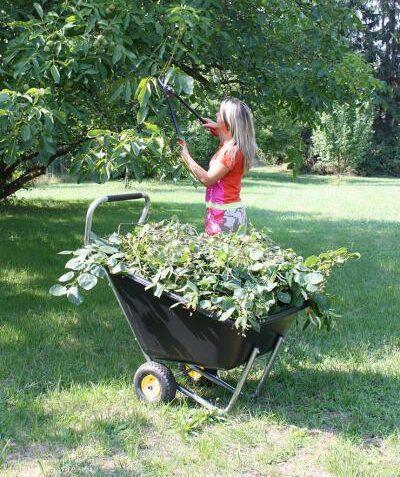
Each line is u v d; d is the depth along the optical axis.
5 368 4.48
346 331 5.70
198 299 3.56
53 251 9.45
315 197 22.25
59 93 5.60
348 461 3.32
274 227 13.31
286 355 5.00
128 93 5.13
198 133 6.68
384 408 4.02
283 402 4.14
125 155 4.60
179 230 4.12
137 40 5.67
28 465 3.24
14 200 16.48
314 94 7.19
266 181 32.72
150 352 3.96
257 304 3.52
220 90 7.79
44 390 4.19
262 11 7.24
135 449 3.38
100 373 4.49
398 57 45.59
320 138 39.34
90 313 6.07
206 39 6.01
